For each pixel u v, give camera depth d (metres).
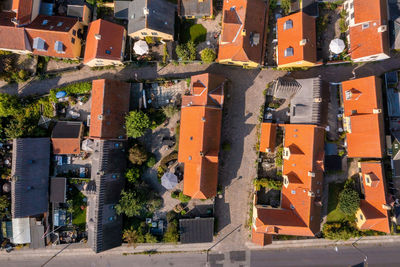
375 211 40.94
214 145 40.12
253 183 44.22
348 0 40.94
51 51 41.47
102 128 39.12
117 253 46.00
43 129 43.88
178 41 43.59
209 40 43.66
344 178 43.56
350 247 45.59
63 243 44.94
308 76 43.00
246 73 43.62
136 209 40.53
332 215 44.12
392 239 45.12
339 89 42.41
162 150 44.50
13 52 43.25
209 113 39.09
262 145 42.16
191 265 45.88
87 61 40.41
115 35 40.62
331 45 39.88
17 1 39.84
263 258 45.69
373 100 38.12
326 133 42.69
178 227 44.38
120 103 41.34
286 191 41.44
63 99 43.91
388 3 39.41
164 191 44.81
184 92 43.75
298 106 40.62
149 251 45.94
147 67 44.19
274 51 43.00
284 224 39.19
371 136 38.59
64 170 44.56
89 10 43.34
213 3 42.78
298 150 40.03
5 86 44.41
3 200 42.66
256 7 39.47
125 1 42.44
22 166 41.31
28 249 45.69
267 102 43.31
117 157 42.12
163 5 40.75
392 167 41.44
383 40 37.47
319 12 42.38
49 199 43.75
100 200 40.56
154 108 44.12
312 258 45.50
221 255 45.72
